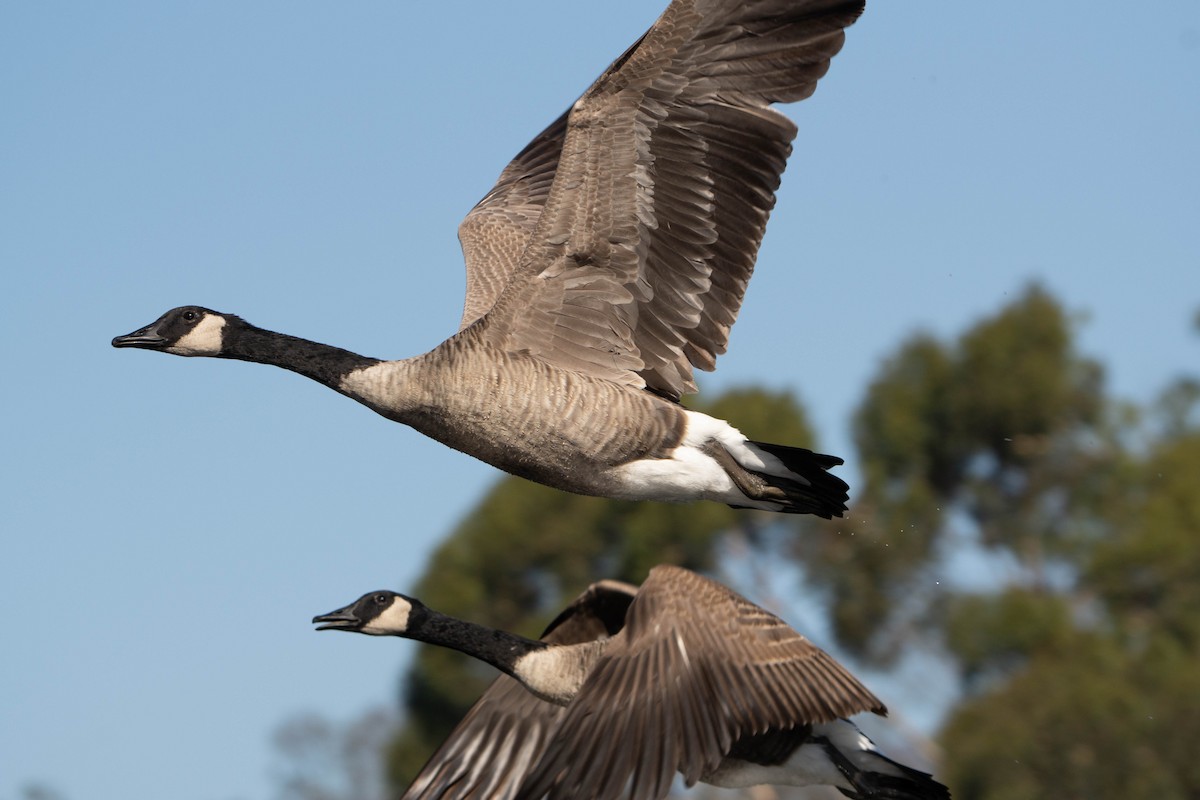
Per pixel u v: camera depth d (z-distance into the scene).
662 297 13.02
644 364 13.14
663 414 12.96
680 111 12.41
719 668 11.35
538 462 12.96
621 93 12.29
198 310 14.12
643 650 11.32
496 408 12.78
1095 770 19.14
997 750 19.45
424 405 12.91
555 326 12.97
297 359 13.58
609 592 13.87
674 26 12.02
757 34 12.17
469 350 12.84
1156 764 19.11
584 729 10.98
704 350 13.09
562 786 10.84
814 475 13.12
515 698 14.00
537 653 13.85
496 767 13.80
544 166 16.27
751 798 22.25
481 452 13.05
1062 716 19.42
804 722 11.38
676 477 12.99
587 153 12.53
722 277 12.92
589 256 12.87
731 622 11.51
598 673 11.19
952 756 19.92
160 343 14.03
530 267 12.86
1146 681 20.08
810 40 12.22
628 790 10.91
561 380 12.78
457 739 13.93
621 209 12.75
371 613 14.48
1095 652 20.62
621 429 12.86
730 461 13.05
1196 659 20.59
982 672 22.30
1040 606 21.45
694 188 12.70
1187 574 21.45
